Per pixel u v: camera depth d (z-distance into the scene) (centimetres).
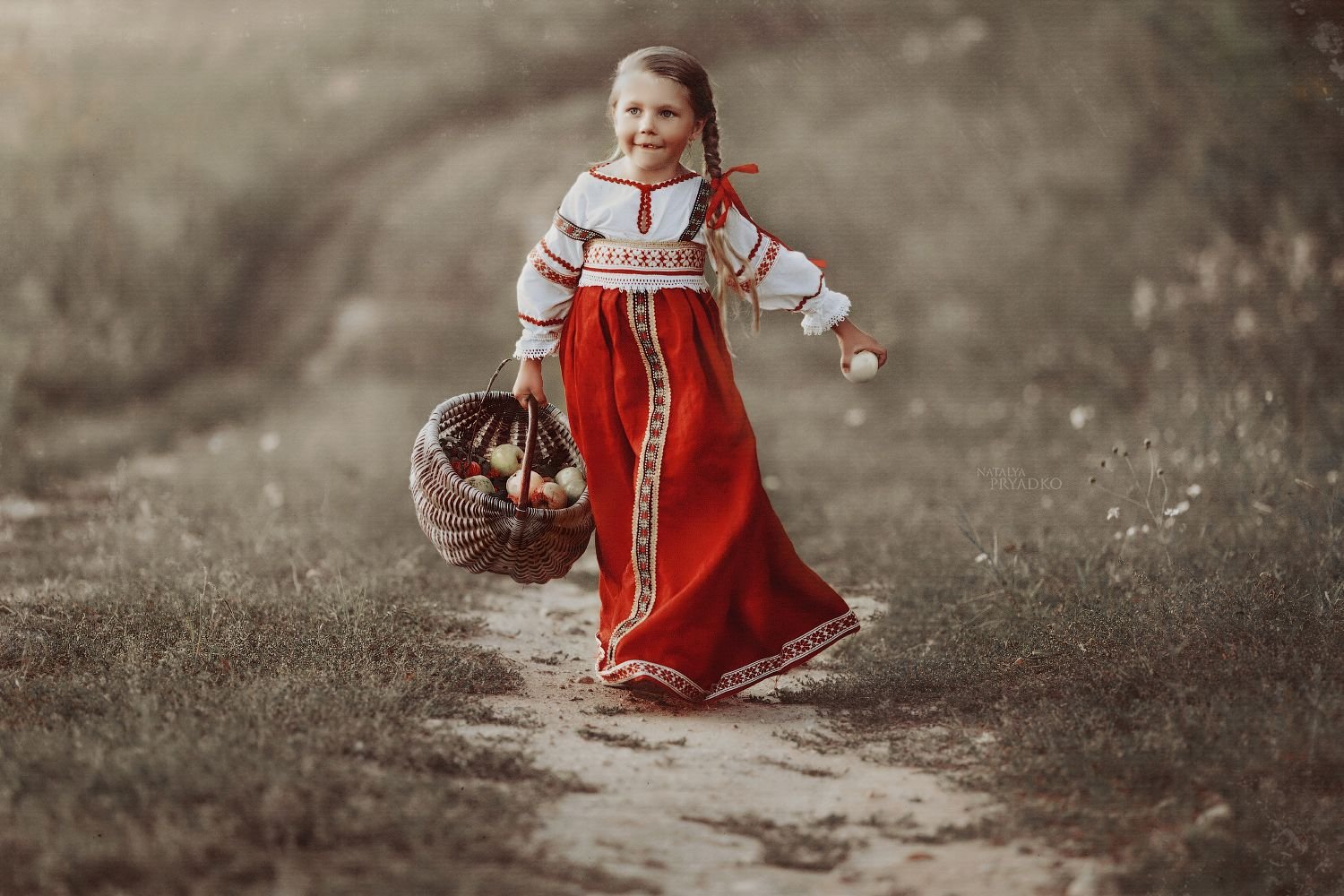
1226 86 1811
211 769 527
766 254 742
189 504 1238
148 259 2305
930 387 1970
